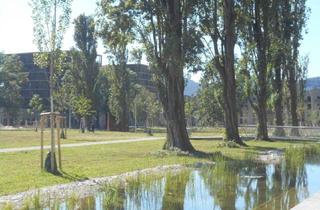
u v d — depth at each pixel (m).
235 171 21.47
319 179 19.61
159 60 31.06
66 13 22.92
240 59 47.72
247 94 48.25
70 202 13.25
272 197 15.45
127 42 32.03
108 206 13.05
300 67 74.69
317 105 133.75
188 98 97.75
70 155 27.22
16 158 24.95
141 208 12.99
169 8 30.77
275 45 49.25
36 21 22.61
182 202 14.10
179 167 22.23
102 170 20.20
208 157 27.73
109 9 31.73
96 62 80.94
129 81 83.06
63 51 23.50
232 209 13.48
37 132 64.44
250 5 46.28
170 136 30.84
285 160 26.70
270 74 50.44
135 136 56.53
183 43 30.94
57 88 53.25
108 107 90.31
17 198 13.70
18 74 111.75
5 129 83.62
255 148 36.38
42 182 16.70
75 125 112.12
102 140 45.22
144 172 19.56
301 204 13.23
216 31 39.78
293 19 56.69
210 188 16.64
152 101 106.81
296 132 56.22
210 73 45.41
